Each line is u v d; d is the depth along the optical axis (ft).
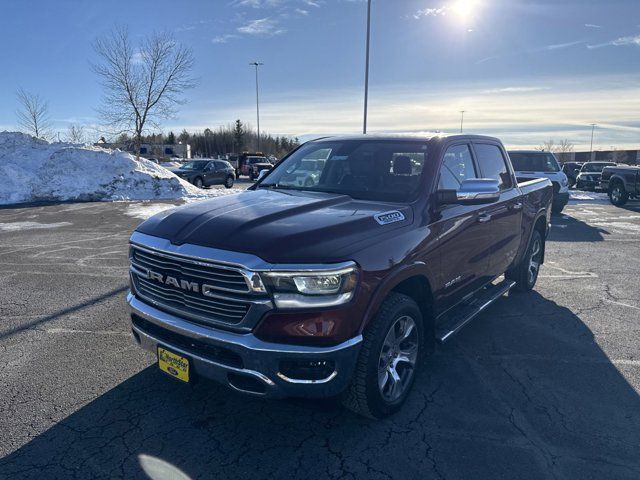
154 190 64.18
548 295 20.57
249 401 11.76
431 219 12.00
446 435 10.46
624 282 22.71
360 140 14.79
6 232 35.86
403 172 12.91
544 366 13.82
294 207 11.06
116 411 11.28
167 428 10.64
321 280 8.90
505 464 9.52
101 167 65.26
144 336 10.75
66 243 31.50
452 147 14.19
